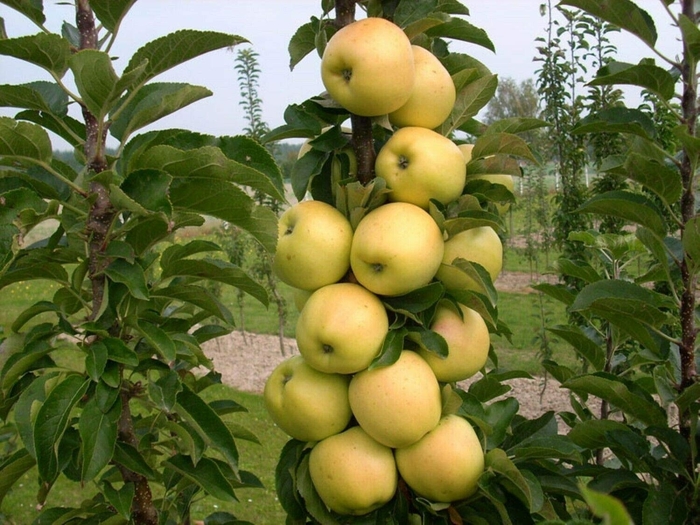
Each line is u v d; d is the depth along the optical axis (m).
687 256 0.59
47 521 0.62
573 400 0.77
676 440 0.59
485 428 0.58
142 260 0.59
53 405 0.50
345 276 0.59
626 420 0.76
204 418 0.56
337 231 0.56
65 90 0.54
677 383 0.65
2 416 0.60
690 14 0.58
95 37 0.57
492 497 0.54
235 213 0.54
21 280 0.57
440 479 0.55
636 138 0.60
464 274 0.58
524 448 0.58
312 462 0.58
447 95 0.58
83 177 0.56
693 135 0.58
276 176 0.56
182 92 0.52
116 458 0.56
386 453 0.57
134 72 0.48
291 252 0.56
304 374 0.58
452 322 0.58
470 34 0.64
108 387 0.52
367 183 0.59
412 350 0.58
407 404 0.53
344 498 0.56
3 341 0.57
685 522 0.57
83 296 0.60
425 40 0.62
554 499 0.65
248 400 2.36
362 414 0.55
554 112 1.83
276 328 3.50
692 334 0.60
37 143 0.51
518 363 2.53
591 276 0.74
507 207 0.66
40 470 0.49
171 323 0.63
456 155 0.56
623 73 0.58
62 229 0.56
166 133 0.60
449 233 0.57
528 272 4.59
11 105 0.56
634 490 0.64
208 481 0.59
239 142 0.56
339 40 0.53
